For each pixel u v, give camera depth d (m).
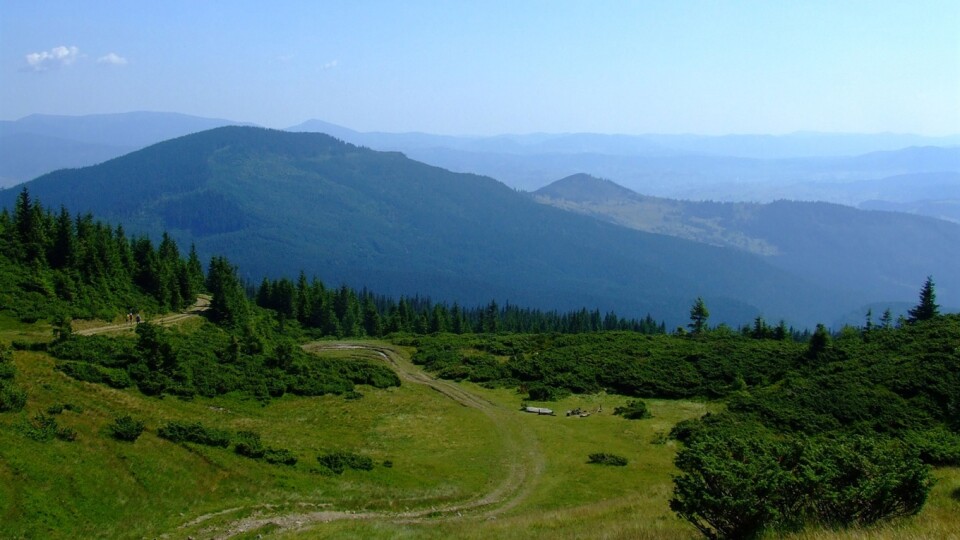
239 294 99.69
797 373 59.44
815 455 19.00
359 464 39.44
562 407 60.09
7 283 66.31
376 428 50.03
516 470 42.75
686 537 20.33
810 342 65.31
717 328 94.56
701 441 19.91
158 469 31.48
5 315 60.88
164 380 48.84
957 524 16.86
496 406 60.47
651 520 25.52
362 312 130.12
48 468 27.58
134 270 85.19
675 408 58.47
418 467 41.59
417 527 29.86
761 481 17.12
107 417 35.50
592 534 23.75
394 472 39.72
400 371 77.31
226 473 33.56
